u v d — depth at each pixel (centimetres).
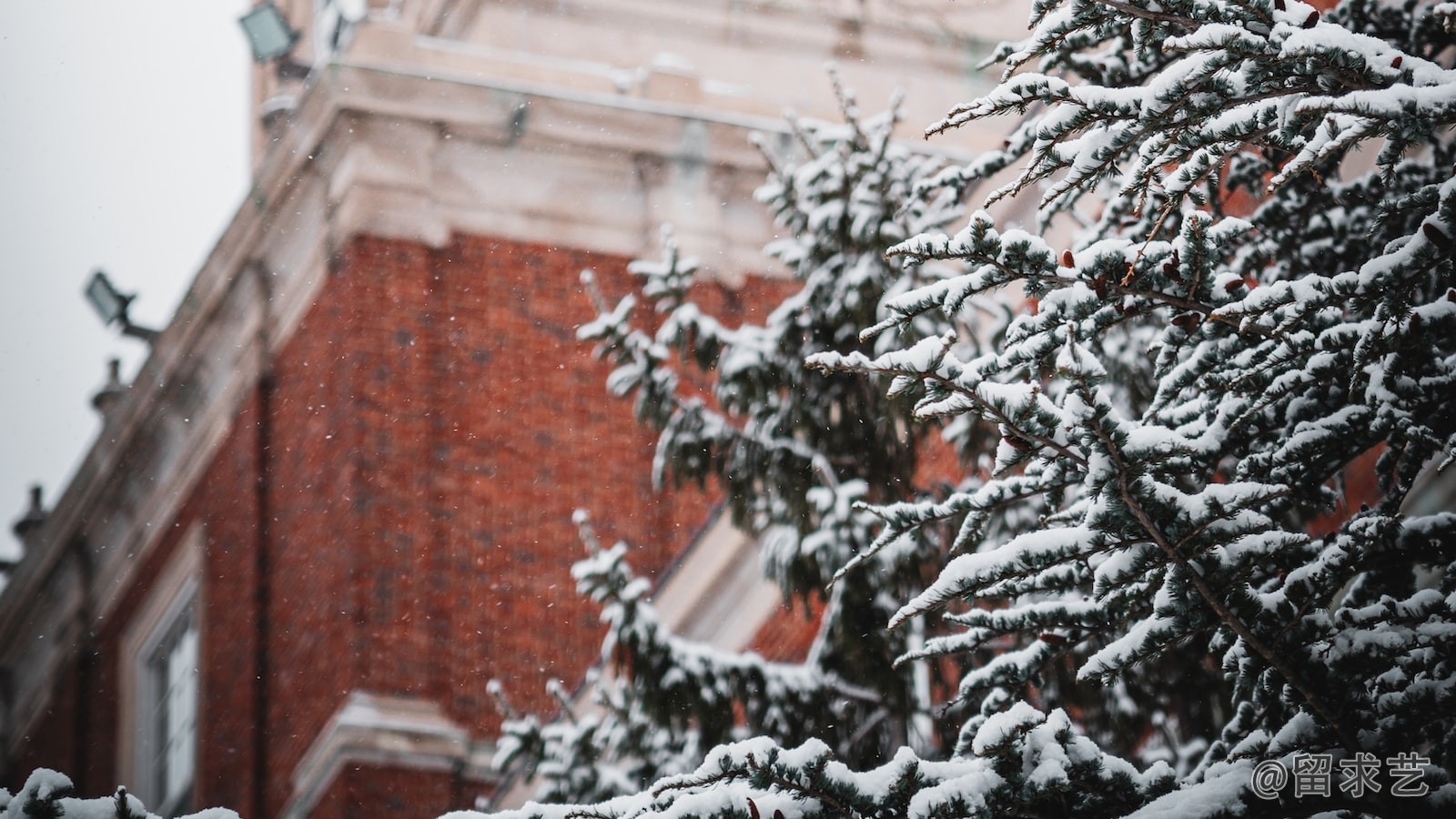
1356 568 624
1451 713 584
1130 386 1093
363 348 2502
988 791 574
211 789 2519
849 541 1225
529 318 2566
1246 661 609
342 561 2402
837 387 1280
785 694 1205
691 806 581
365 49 2606
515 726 1226
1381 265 583
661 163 2644
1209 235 587
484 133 2619
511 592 2428
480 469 2477
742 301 2619
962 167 722
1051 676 1093
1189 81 579
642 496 2512
